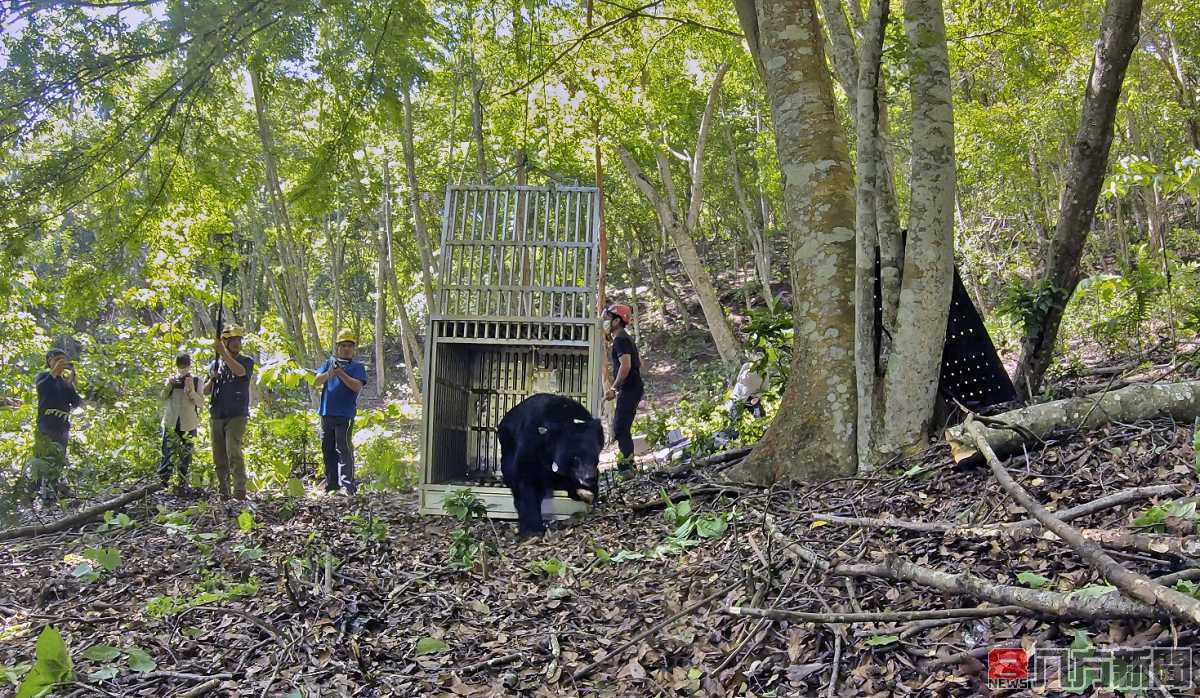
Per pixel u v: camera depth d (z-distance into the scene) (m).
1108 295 9.52
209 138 7.92
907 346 6.31
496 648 4.44
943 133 6.32
